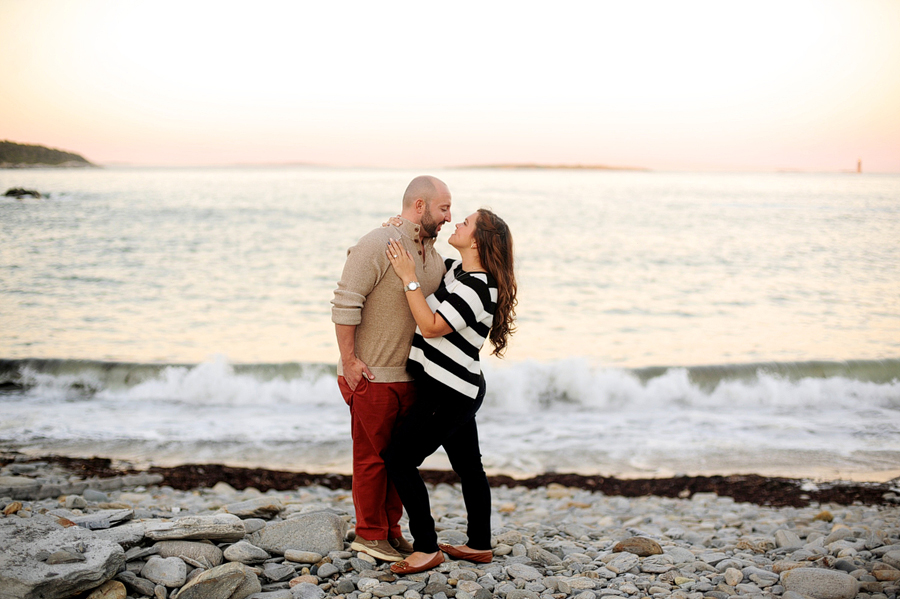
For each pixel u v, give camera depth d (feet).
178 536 10.48
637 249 82.89
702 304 53.16
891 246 84.74
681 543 14.66
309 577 10.14
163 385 31.27
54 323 42.65
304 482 20.67
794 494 20.04
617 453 24.36
